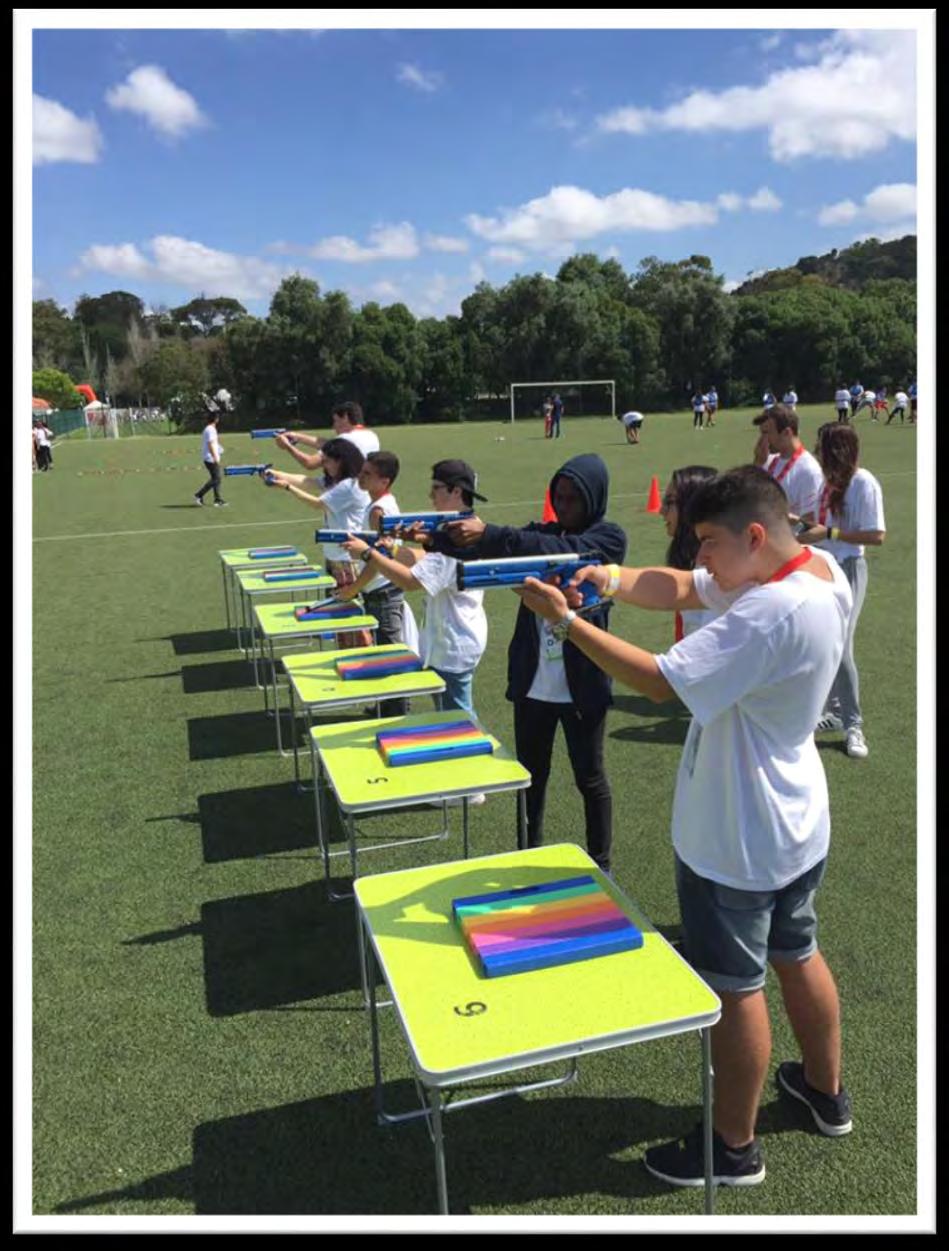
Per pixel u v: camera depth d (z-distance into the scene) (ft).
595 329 161.68
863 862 11.48
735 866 6.22
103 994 9.47
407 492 50.26
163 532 41.11
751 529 5.93
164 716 18.08
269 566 21.03
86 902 11.28
